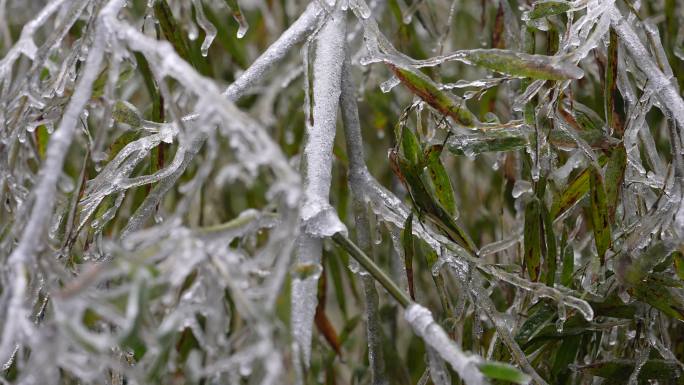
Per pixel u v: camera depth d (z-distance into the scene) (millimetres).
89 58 1033
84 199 1158
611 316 1163
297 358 1007
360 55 1408
